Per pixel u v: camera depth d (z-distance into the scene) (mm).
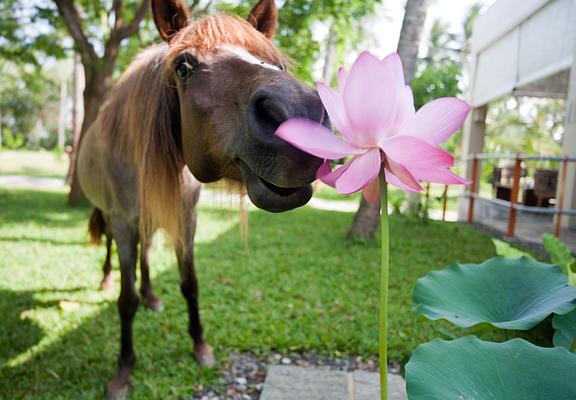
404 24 5609
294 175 1153
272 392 2338
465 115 794
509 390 914
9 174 15469
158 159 1953
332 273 4527
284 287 3992
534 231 6496
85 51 8070
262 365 2703
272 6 1932
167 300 3662
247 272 4477
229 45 1560
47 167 19359
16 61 9906
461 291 1427
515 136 16375
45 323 3182
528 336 2137
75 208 8242
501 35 7652
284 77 1284
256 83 1323
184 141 1687
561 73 6867
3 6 8750
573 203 6480
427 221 7562
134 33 8680
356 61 733
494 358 978
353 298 3766
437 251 5547
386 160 786
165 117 1921
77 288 3939
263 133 1205
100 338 2979
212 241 5906
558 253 2715
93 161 2639
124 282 2424
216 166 1580
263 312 3389
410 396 882
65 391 2402
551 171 8031
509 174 10484
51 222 6844
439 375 926
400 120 801
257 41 1610
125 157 2244
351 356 2830
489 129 17125
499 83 7762
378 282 4215
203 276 4309
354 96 744
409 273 4570
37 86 14297
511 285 1438
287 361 2754
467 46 21922
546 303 1249
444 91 16078
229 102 1425
